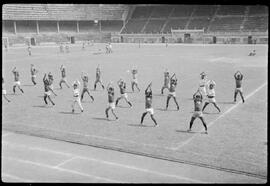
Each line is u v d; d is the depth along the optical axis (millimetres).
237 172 12336
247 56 52250
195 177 12078
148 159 13844
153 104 22984
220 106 21891
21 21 82562
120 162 13625
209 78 32500
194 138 16062
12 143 16016
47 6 84875
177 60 48688
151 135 16672
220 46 74062
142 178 12141
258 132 16625
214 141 15562
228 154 13992
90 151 14891
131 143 15617
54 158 14188
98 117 20188
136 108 22031
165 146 15117
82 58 53562
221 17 84812
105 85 30219
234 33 79938
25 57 56031
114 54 59781
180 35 86750
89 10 91812
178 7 91188
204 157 13766
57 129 18031
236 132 16719
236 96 24297
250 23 80375
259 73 34812
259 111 20453
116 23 97938
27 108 22688
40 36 85438
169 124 18391
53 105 23375
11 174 12656
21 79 34406
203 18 86625
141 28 93125
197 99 16500
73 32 92125
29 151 14992
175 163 13352
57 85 30719
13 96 26562
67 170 13000
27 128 18266
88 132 17406
